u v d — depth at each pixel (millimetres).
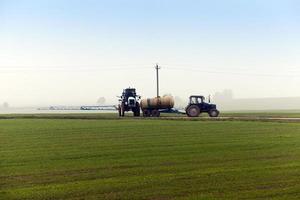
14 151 20922
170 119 42531
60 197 12125
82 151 20766
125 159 18281
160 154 19578
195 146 22109
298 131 28859
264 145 22219
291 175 14711
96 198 11992
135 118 45250
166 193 12453
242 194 12273
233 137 25766
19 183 13914
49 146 22656
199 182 13758
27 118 47156
